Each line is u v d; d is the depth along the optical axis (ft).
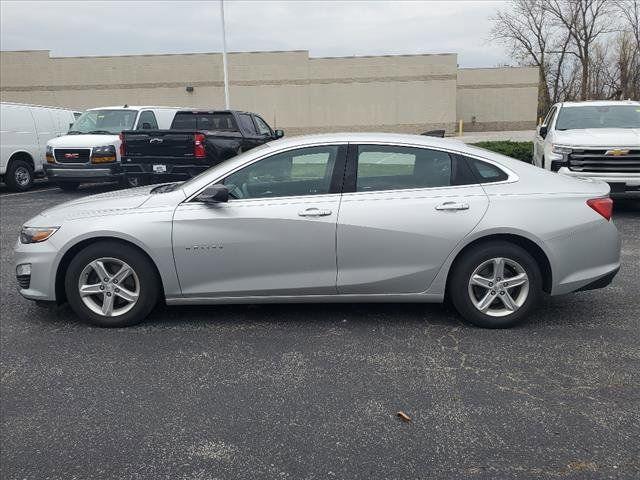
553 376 12.73
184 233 15.12
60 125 51.96
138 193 16.74
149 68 123.75
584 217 15.16
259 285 15.38
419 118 127.24
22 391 12.39
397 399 11.82
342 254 15.14
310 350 14.28
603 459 9.72
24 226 16.19
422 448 10.12
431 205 15.02
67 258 15.75
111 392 12.28
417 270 15.16
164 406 11.68
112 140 42.83
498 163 15.61
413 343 14.61
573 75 158.40
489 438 10.38
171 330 15.69
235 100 125.39
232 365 13.50
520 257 15.08
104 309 15.74
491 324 15.39
